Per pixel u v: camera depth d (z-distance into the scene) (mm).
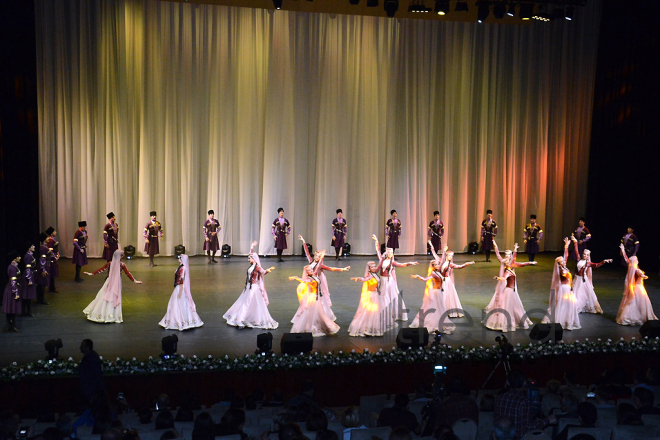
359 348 10570
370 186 20875
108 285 11906
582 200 22266
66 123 18609
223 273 17156
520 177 21875
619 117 20203
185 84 19516
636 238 17953
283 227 19219
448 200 21422
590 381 10109
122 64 18875
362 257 20562
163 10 19172
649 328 11070
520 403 6113
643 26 19516
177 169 19688
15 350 10078
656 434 5359
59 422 6266
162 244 19641
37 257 12977
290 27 20016
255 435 5906
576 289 13484
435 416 6230
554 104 21812
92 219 19016
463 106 21203
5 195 14961
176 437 5438
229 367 9094
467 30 21031
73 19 18453
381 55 20641
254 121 20047
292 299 14070
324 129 20422
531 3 17906
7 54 14742
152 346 10430
